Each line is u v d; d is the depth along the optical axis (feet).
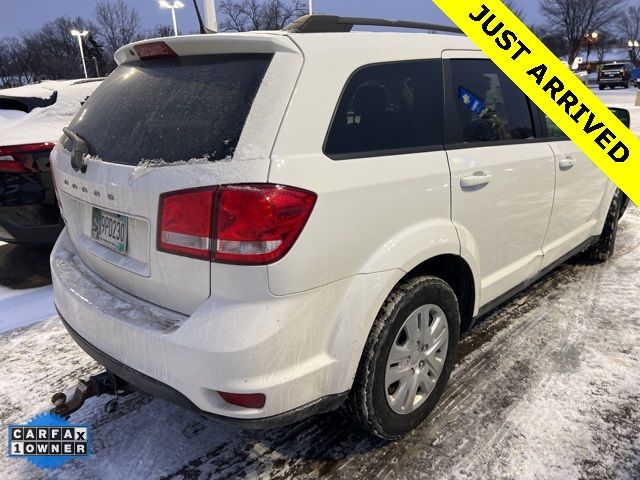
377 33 7.45
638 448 7.59
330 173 6.16
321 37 6.70
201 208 5.69
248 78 6.22
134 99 7.14
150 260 6.27
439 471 7.24
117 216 6.88
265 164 5.71
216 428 8.22
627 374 9.35
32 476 7.33
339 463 7.43
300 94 6.13
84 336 7.07
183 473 7.30
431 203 7.39
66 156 7.93
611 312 11.75
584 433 7.89
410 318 7.27
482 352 10.15
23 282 14.39
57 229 13.97
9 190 13.24
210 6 25.52
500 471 7.20
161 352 5.98
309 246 5.90
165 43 6.90
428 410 8.04
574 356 9.96
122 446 7.85
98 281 7.43
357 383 6.85
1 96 15.34
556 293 12.82
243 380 5.68
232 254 5.62
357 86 6.79
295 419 6.25
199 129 6.16
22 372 9.95
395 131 7.24
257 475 7.25
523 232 9.86
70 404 7.38
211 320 5.73
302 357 6.09
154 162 6.20
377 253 6.68
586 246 13.37
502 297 9.93
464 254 8.05
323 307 6.20
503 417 8.27
